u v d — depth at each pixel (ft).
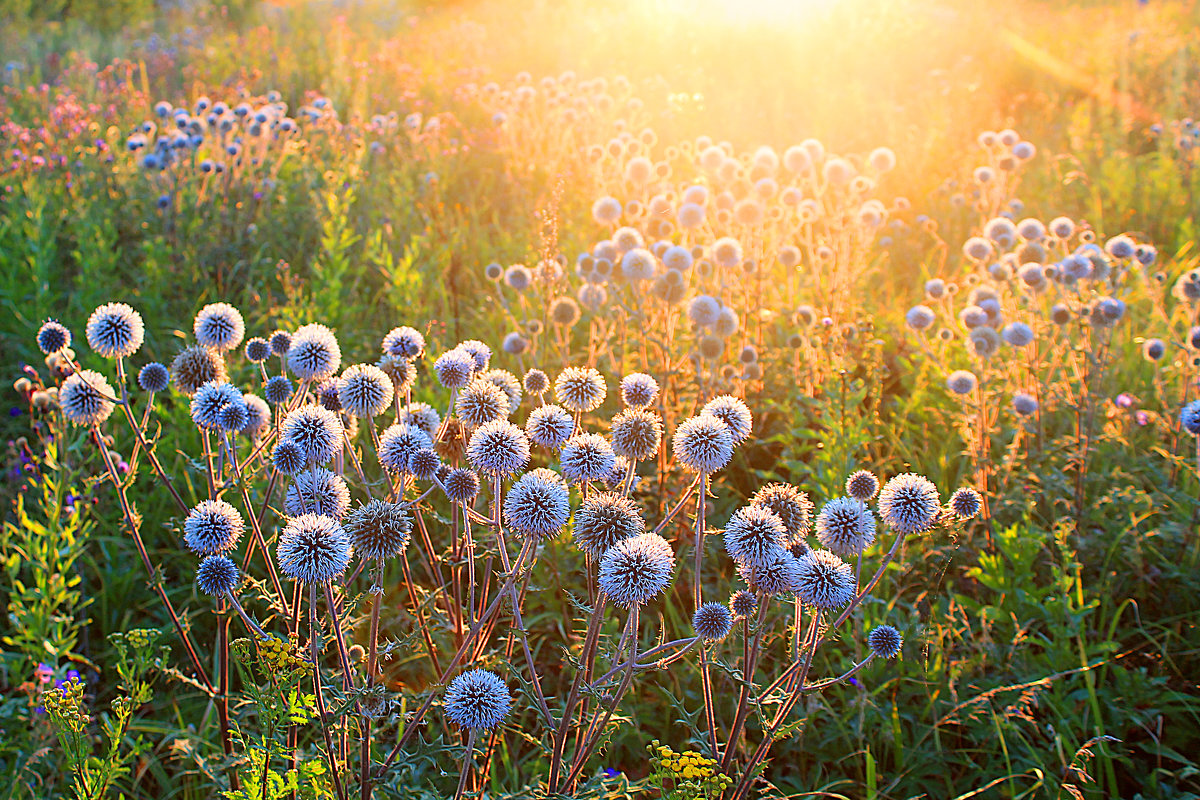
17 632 14.23
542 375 13.62
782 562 9.31
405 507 10.17
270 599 9.96
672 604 14.79
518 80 41.11
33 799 10.71
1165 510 15.40
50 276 23.32
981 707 12.18
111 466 11.44
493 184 32.12
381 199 27.53
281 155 30.14
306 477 10.08
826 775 12.29
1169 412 16.75
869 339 19.77
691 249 20.57
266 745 8.73
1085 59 47.26
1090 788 11.23
